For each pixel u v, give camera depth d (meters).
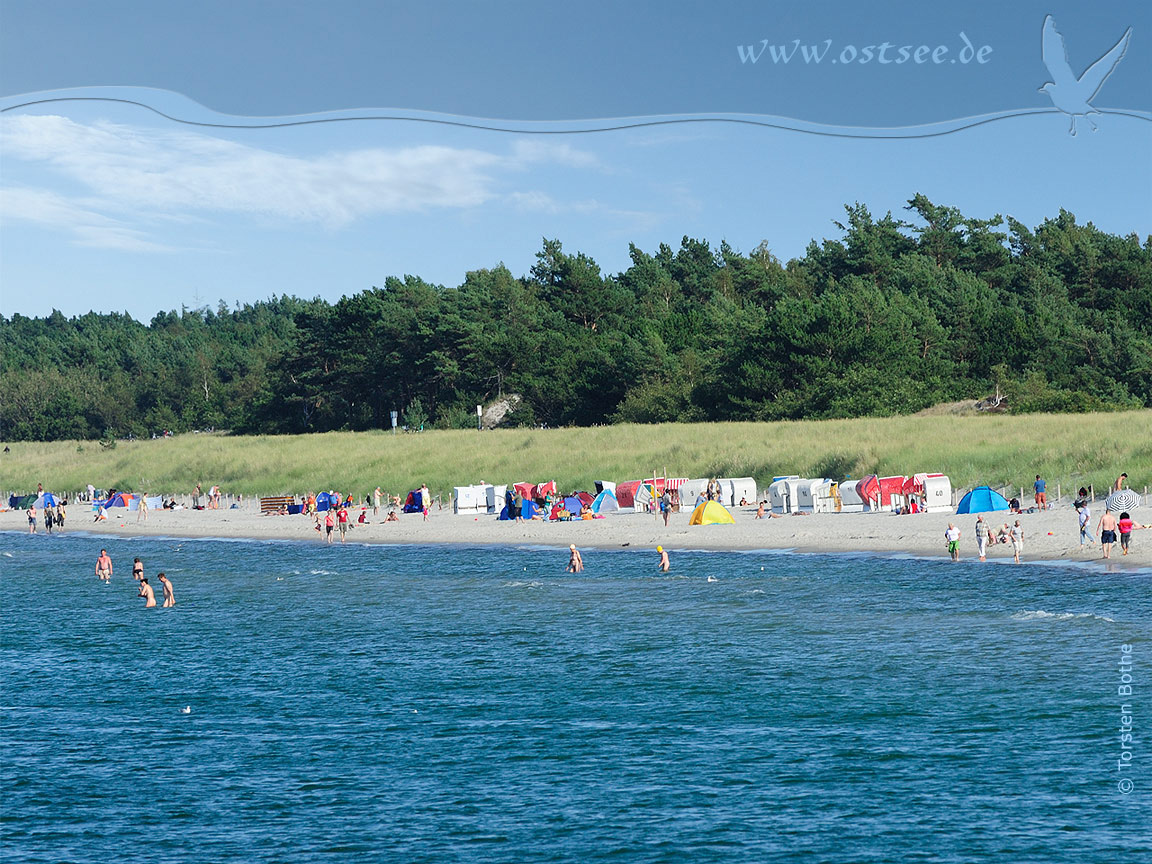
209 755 97.75
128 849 79.56
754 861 74.50
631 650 128.12
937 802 81.94
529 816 83.06
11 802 88.19
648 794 86.00
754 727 99.44
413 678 120.12
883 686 108.94
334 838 80.56
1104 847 73.81
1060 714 97.75
